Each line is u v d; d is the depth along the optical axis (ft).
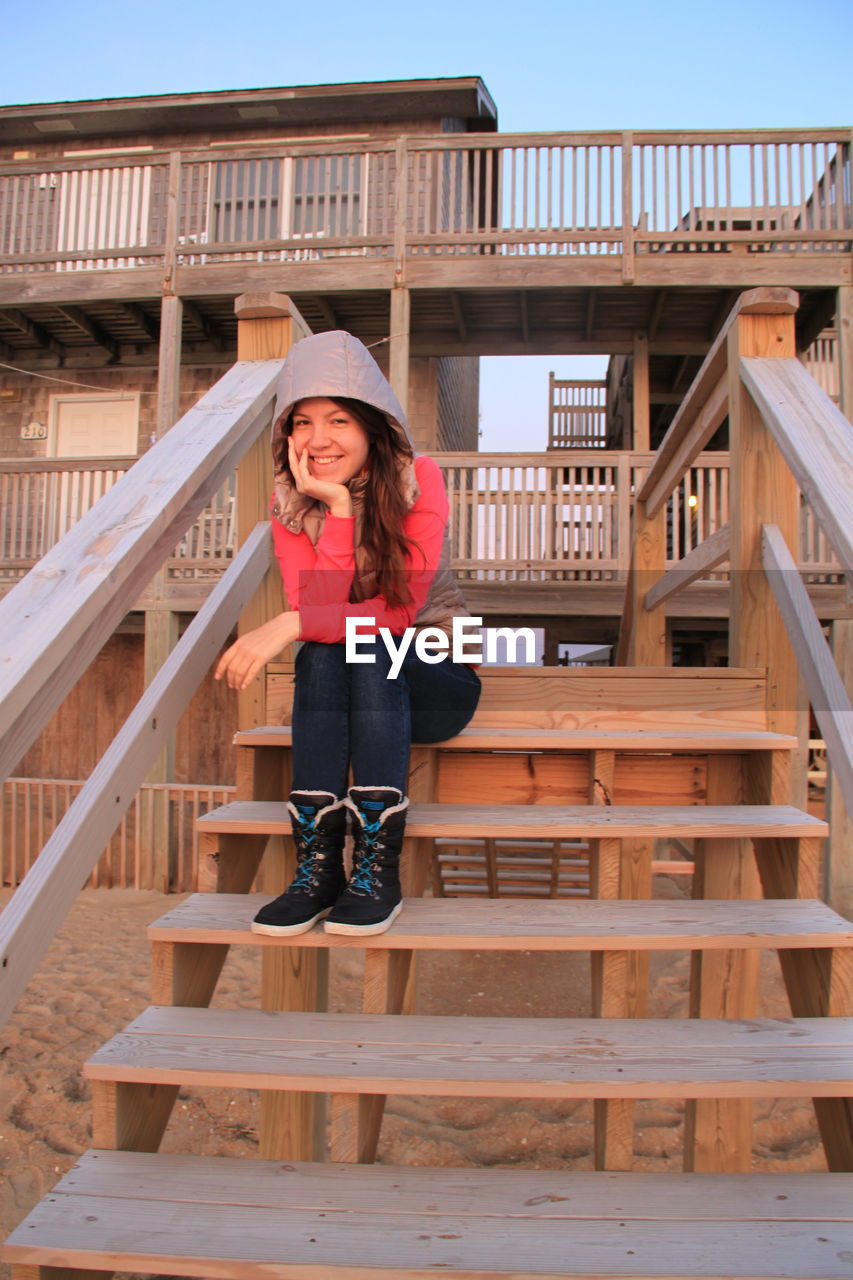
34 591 3.92
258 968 16.66
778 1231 3.47
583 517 23.76
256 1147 10.74
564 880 15.99
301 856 4.96
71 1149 10.52
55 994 15.39
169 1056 4.12
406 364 23.84
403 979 5.40
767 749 6.06
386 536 5.07
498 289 24.13
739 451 7.18
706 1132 6.51
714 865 6.83
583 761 6.57
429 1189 3.75
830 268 23.08
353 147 24.64
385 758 4.89
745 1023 4.54
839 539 4.81
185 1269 3.27
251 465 7.55
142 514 4.57
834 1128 4.29
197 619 5.85
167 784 23.72
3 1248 3.32
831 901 21.39
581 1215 3.57
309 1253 3.31
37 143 35.17
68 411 31.76
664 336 28.45
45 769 28.43
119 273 25.70
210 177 25.46
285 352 7.41
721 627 26.05
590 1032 4.44
